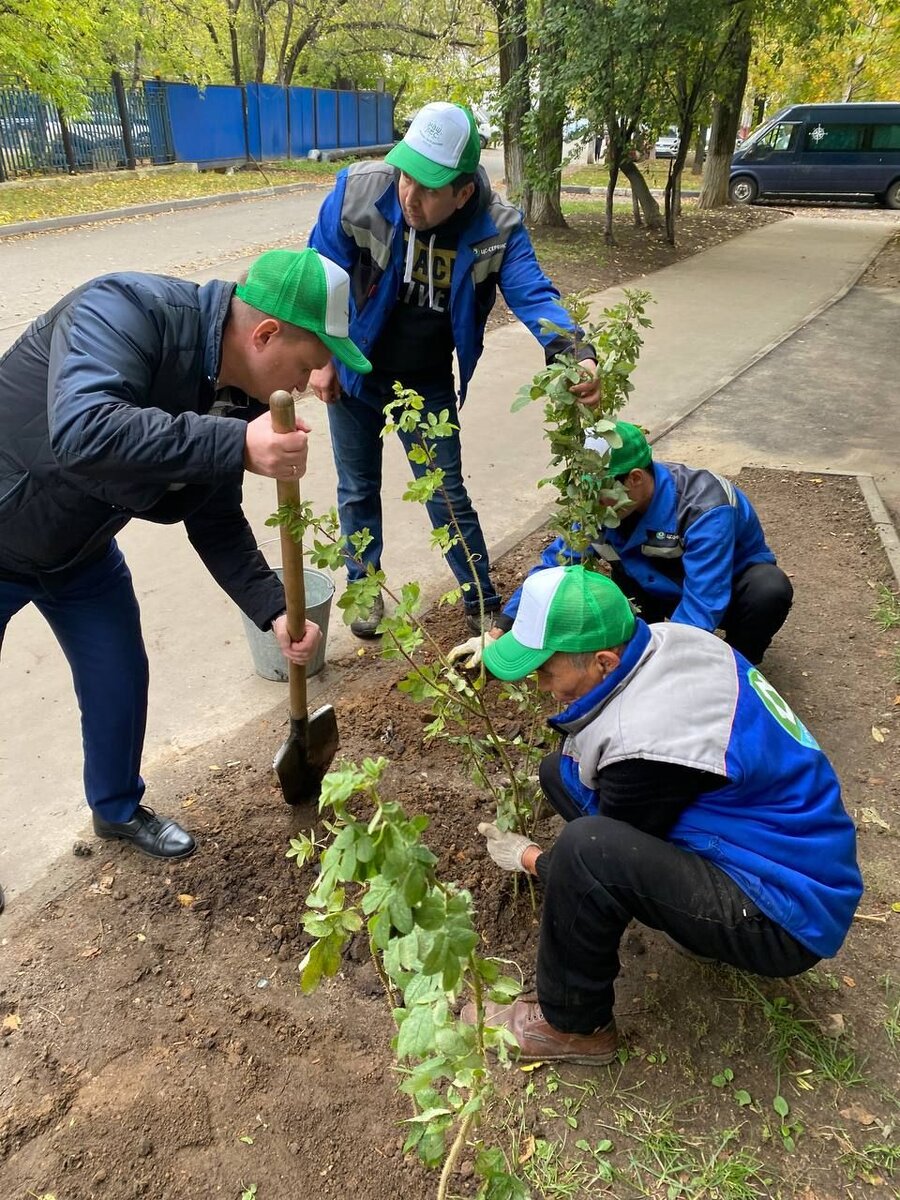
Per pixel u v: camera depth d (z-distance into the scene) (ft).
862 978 7.57
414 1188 6.20
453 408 11.46
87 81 57.52
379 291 10.28
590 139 40.60
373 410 11.31
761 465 18.17
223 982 7.61
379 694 11.21
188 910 8.26
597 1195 6.14
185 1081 6.82
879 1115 6.58
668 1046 7.07
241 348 6.45
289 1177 6.26
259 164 74.95
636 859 6.04
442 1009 4.16
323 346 6.45
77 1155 6.35
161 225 45.24
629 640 6.28
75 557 7.16
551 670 6.32
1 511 6.57
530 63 37.70
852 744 10.22
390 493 16.74
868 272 39.19
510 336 27.40
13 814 9.45
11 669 11.82
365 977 7.70
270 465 5.79
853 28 47.65
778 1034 7.10
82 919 8.16
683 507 9.39
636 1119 6.58
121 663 7.99
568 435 7.71
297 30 87.71
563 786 7.66
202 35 78.02
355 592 6.82
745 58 44.21
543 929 6.47
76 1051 7.02
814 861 6.11
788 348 27.07
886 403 22.07
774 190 64.95
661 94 40.09
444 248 10.03
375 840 3.82
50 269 34.12
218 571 8.25
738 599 10.12
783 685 11.23
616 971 6.61
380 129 96.53
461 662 10.90
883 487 17.12
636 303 8.53
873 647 12.01
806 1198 6.09
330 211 10.20
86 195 52.34
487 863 8.60
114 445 5.51
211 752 10.31
